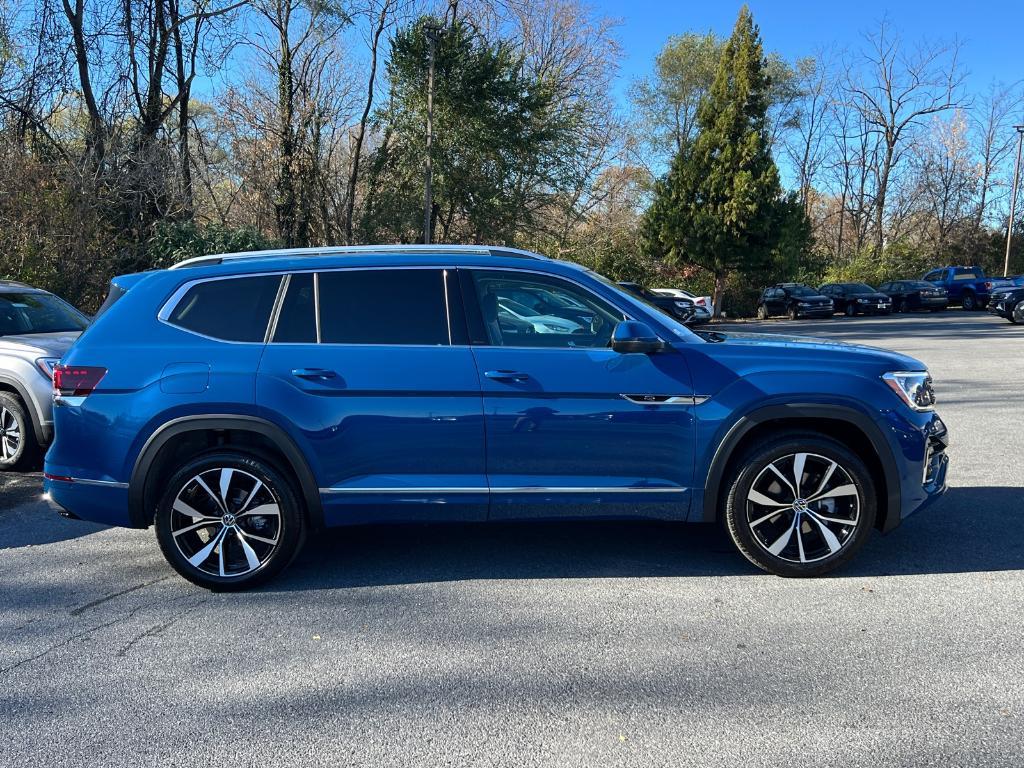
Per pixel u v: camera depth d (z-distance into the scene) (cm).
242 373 407
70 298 1555
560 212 3419
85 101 1964
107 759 271
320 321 419
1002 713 290
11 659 347
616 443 410
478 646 353
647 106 4788
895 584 416
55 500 423
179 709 303
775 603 394
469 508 415
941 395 1048
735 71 3250
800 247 3478
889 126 5044
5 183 1476
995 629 360
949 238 5025
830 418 411
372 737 281
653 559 461
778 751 268
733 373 412
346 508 416
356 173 2930
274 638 364
